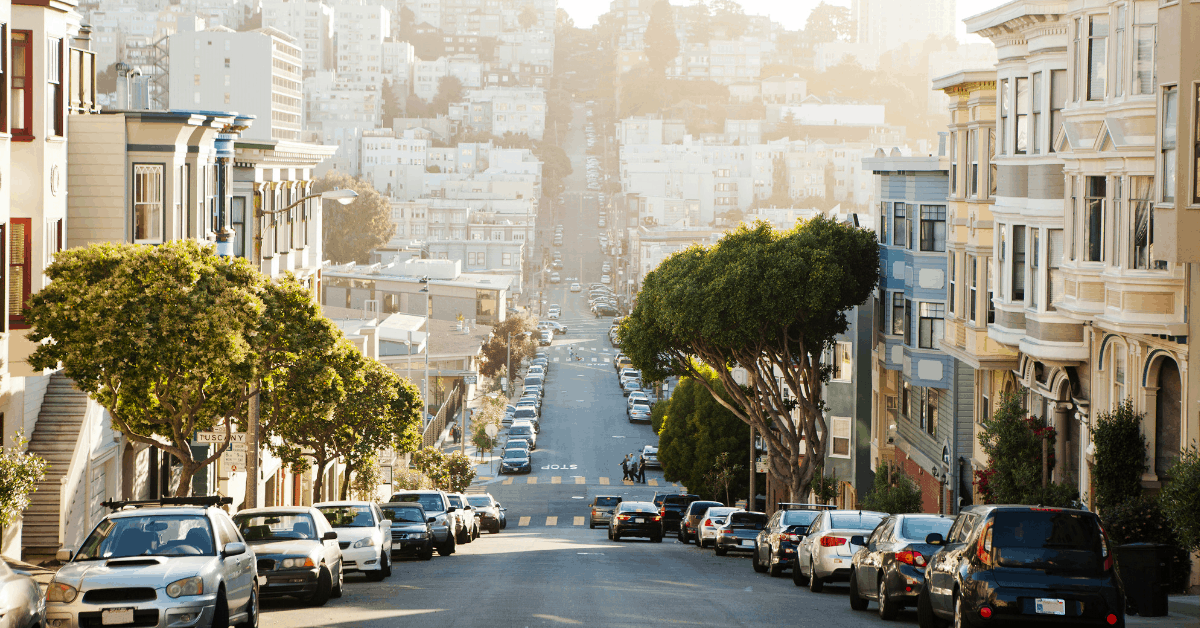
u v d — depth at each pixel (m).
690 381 68.44
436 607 18.84
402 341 80.69
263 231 45.62
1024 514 14.41
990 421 31.67
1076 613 13.88
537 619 16.98
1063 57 28.34
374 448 42.66
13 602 11.88
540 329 172.88
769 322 41.72
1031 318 28.77
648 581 24.42
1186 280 22.69
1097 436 25.00
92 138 31.53
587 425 111.25
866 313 55.34
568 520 72.88
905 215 43.53
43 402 29.98
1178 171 20.97
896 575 17.28
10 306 26.91
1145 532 23.25
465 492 77.94
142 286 22.94
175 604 13.80
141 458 35.69
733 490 65.69
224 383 25.27
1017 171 29.89
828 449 57.34
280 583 19.22
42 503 28.33
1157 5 22.78
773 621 17.09
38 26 27.02
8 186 25.78
